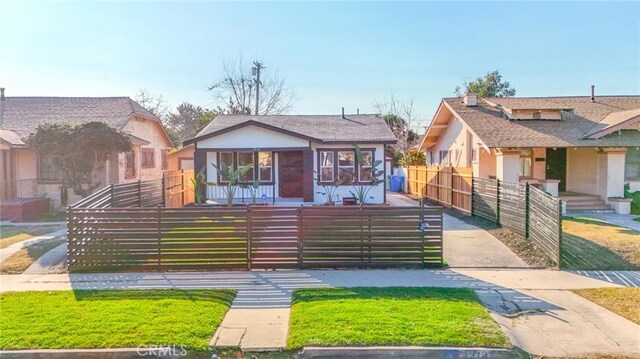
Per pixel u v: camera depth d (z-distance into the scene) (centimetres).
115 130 1759
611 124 1717
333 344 530
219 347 541
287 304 696
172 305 672
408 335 546
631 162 1805
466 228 1326
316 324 584
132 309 653
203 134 1902
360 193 1709
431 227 918
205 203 1859
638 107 2006
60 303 685
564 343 553
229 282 823
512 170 1655
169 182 1830
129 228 918
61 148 1681
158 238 918
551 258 955
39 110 2156
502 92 4253
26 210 1645
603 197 1723
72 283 822
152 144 2480
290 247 923
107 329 573
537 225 1055
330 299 694
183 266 919
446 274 866
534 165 1967
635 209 1661
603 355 523
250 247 920
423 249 920
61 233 1306
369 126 2058
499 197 1345
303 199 1894
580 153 1891
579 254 980
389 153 2975
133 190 1434
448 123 2267
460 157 2073
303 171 1908
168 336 553
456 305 657
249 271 906
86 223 917
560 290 758
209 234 920
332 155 1900
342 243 922
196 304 677
